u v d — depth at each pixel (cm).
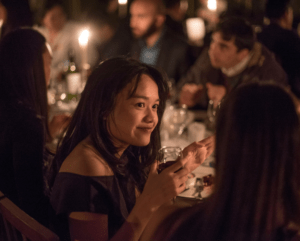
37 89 141
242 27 203
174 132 183
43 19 335
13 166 122
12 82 132
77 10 555
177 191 87
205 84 263
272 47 275
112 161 94
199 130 172
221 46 209
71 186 87
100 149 93
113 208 91
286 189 62
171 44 301
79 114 99
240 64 215
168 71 303
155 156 109
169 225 71
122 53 343
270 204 61
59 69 290
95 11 396
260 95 62
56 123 172
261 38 282
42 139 123
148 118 90
